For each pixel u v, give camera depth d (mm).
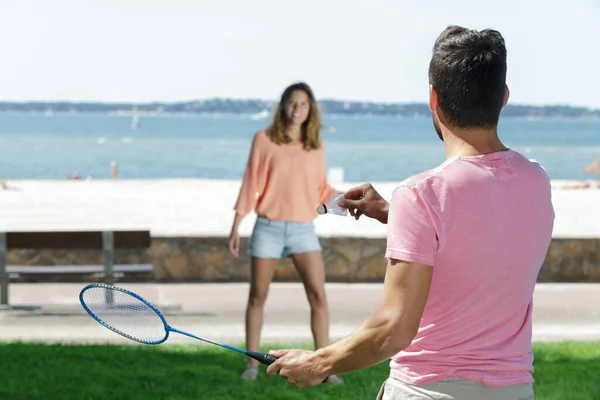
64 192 20719
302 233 6543
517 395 2629
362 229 13297
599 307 10250
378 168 59500
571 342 8320
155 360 7453
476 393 2602
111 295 3420
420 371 2648
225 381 6805
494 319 2635
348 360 2658
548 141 118938
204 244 11797
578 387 6656
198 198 19172
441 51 2693
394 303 2555
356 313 9797
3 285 10023
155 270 11820
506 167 2658
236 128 158250
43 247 10008
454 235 2570
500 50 2672
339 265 11875
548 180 2760
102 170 57750
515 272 2627
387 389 2758
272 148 6465
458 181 2598
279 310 9820
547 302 10531
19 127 155875
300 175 6469
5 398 6328
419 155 73875
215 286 11430
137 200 18672
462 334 2617
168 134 128375
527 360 2689
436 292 2619
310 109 6445
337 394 6453
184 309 9930
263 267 6594
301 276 6648
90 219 15273
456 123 2688
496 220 2592
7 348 7793
